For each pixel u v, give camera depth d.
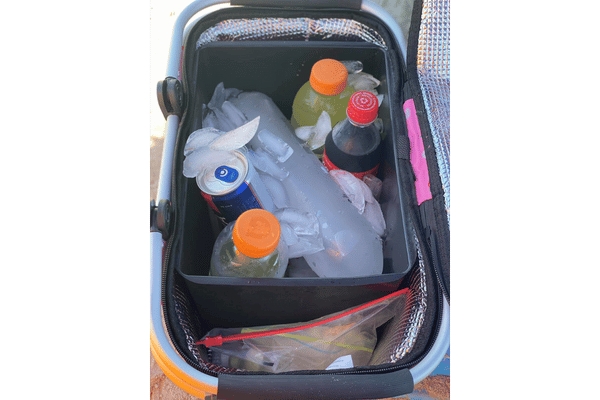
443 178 0.90
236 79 1.17
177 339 0.78
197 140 0.97
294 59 1.13
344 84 1.00
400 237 0.95
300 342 0.91
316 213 1.01
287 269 1.00
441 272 0.82
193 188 0.99
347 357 0.88
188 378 0.72
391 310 0.91
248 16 1.09
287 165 1.06
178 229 0.89
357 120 0.95
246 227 0.79
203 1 1.06
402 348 0.81
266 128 1.12
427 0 0.99
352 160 1.02
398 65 1.06
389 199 1.03
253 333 0.88
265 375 0.72
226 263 0.88
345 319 0.91
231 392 0.70
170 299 0.81
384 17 1.09
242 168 0.94
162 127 1.53
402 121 1.00
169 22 1.66
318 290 0.84
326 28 1.11
